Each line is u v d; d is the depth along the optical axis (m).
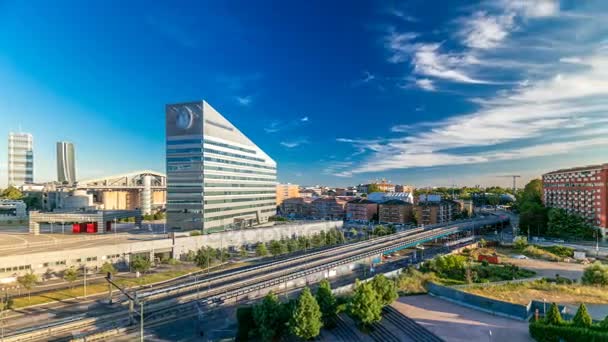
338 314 58.47
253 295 69.38
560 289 68.25
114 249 95.44
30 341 50.59
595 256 109.62
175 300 64.44
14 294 70.88
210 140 132.50
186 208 129.75
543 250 114.81
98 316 59.31
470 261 100.25
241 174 156.62
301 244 122.12
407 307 59.34
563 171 159.12
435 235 134.38
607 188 136.12
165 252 105.19
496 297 63.19
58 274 85.75
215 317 59.94
